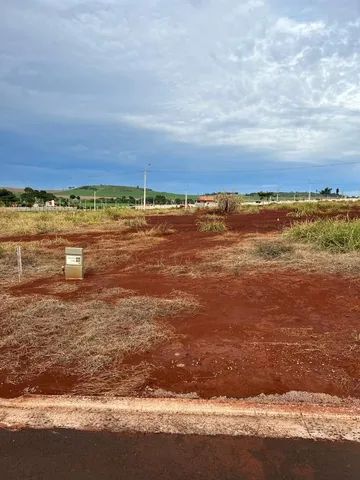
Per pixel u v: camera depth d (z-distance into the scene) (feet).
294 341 13.85
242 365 12.12
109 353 12.83
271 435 9.00
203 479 7.72
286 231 39.11
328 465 8.09
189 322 15.79
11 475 7.83
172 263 27.78
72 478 7.75
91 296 19.44
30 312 16.52
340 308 17.26
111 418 9.64
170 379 11.37
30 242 40.68
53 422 9.52
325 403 10.14
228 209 95.30
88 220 69.77
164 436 8.99
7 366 12.19
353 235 30.66
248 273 23.73
